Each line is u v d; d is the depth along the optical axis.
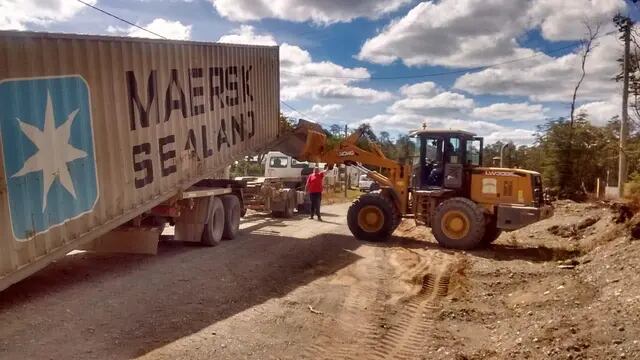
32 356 5.03
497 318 7.04
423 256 11.05
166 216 10.27
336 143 15.65
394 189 13.45
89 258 9.40
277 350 5.64
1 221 5.81
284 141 15.10
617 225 11.30
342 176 42.16
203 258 9.88
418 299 7.90
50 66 6.53
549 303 7.14
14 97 5.98
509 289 8.37
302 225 15.96
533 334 5.90
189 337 5.78
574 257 10.48
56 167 6.65
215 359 5.25
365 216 13.15
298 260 10.21
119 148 7.98
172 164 9.58
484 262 10.33
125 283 7.71
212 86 11.20
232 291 7.69
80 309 6.44
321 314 6.95
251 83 13.34
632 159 22.72
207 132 10.98
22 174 6.10
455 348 5.96
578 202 23.72
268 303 7.23
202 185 12.47
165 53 9.29
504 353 5.61
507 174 12.28
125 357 5.16
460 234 12.08
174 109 9.62
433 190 12.93
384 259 10.65
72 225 6.99
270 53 14.62
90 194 7.33
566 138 26.81
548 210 12.16
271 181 18.61
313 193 17.75
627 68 22.34
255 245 11.71
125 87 8.12
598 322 5.83
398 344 6.08
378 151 14.05
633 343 5.14
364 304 7.50
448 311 7.26
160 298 7.09
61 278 7.85
